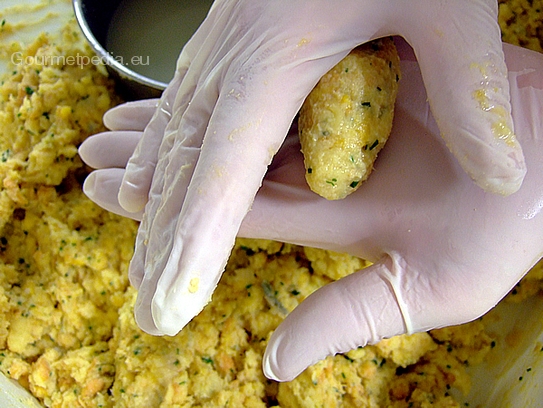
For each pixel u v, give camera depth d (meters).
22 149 0.36
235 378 0.31
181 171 0.23
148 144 0.27
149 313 0.23
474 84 0.20
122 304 0.33
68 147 0.35
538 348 0.30
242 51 0.22
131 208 0.27
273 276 0.33
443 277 0.23
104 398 0.31
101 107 0.37
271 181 0.26
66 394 0.31
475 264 0.23
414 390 0.31
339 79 0.22
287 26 0.22
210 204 0.21
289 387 0.30
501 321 0.32
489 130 0.20
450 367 0.31
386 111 0.23
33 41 0.41
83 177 0.37
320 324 0.24
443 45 0.21
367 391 0.31
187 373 0.31
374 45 0.23
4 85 0.38
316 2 0.22
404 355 0.30
